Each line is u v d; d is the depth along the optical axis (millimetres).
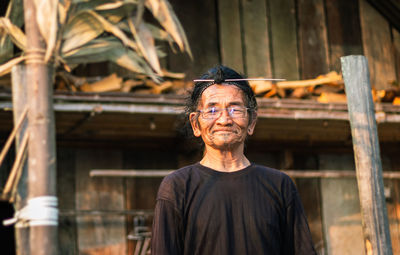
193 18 6793
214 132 2059
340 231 6824
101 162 6207
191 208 2004
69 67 4605
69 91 4777
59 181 6016
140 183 6293
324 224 6789
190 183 2051
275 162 6891
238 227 1979
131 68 4957
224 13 6930
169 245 1969
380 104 5719
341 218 6863
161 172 5930
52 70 4164
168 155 6465
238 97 2068
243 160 2125
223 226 1971
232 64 6812
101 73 6215
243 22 6980
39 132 3980
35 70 4066
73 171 6094
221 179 2049
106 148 6188
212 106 2061
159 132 5809
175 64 6543
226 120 2043
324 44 7219
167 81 5324
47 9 4051
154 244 1982
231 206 2004
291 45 7094
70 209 5988
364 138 3672
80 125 5379
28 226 3873
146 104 4980
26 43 4152
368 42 7406
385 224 3564
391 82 6328
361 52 7359
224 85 2072
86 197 6070
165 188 2053
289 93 5789
